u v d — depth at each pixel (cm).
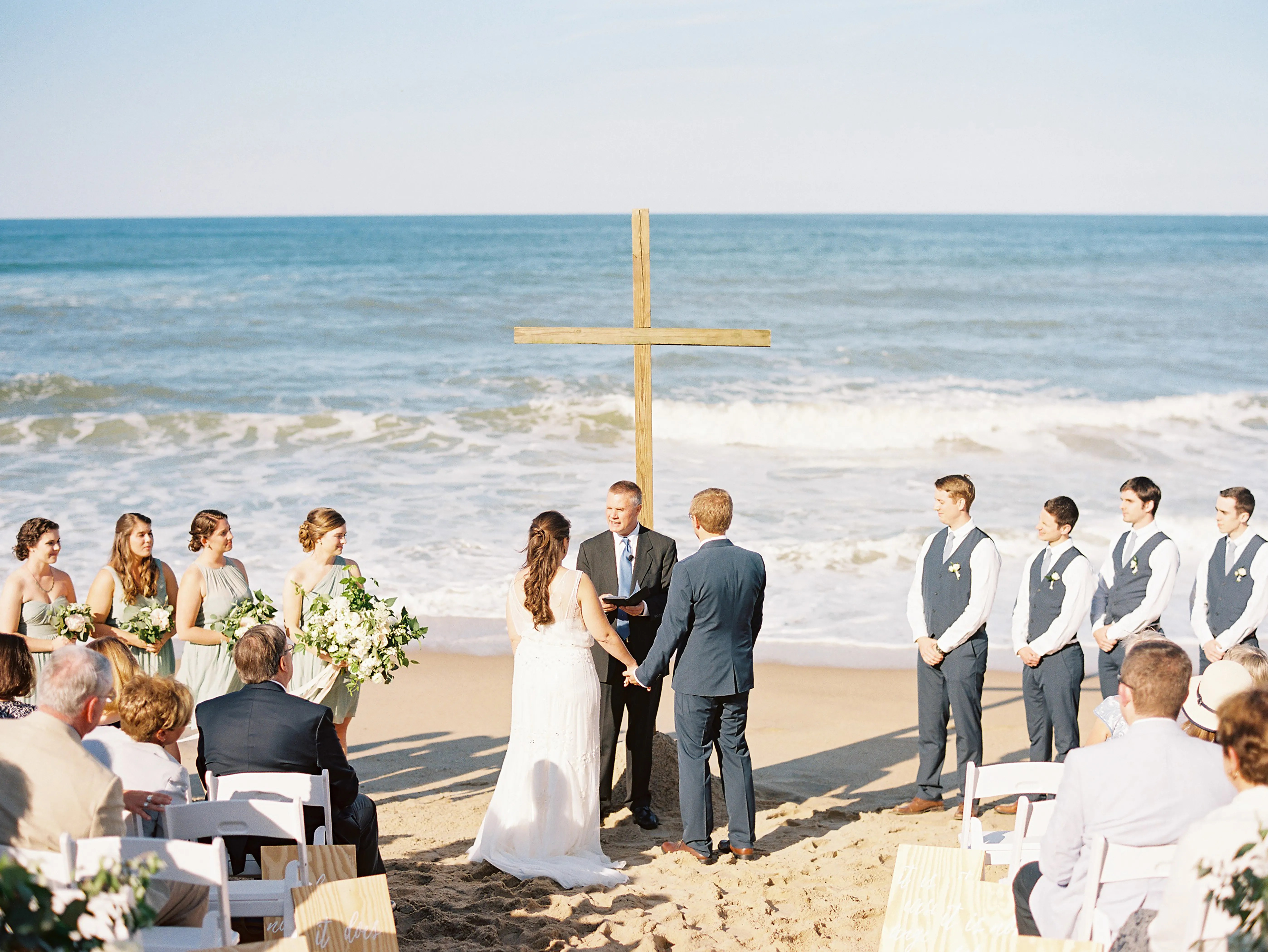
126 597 615
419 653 944
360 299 3762
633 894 473
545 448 1722
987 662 914
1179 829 304
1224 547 672
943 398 2138
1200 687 382
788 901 469
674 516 1338
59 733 312
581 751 515
